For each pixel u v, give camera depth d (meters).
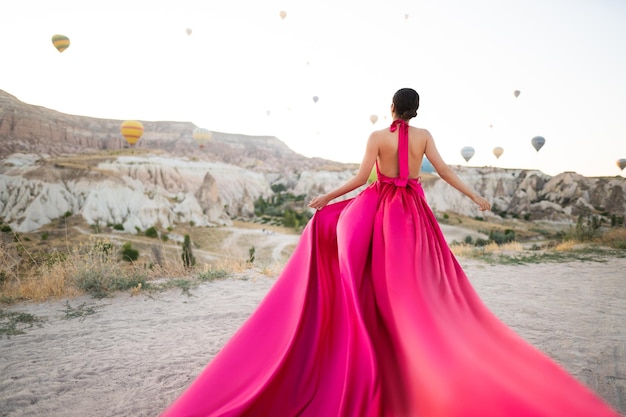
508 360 1.73
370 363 1.90
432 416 1.66
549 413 1.49
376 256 2.29
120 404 2.95
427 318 1.98
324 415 2.03
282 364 2.10
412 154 2.49
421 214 2.41
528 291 6.38
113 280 6.13
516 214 145.50
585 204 143.88
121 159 175.12
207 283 6.62
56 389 3.17
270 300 2.41
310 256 2.45
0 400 3.00
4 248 6.45
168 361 3.68
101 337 4.27
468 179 165.50
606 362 3.57
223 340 4.19
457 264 2.34
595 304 5.57
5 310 5.13
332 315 2.34
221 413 1.95
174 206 120.50
